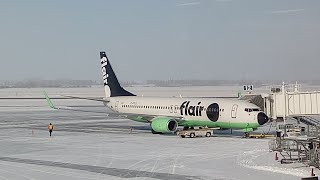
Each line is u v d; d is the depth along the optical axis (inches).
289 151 1644.9
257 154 1707.7
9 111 5526.6
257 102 2333.9
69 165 1519.4
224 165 1482.5
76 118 4259.4
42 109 6028.5
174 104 2546.8
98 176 1325.0
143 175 1333.7
